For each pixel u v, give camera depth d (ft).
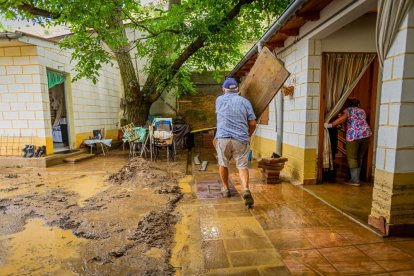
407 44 7.49
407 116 7.82
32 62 21.90
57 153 24.36
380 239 8.32
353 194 12.84
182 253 7.82
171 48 27.76
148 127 25.55
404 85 7.67
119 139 35.73
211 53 27.96
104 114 33.63
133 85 28.96
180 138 31.22
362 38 13.61
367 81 15.03
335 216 10.24
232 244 8.23
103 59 22.89
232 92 12.19
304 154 14.30
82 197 13.53
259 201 12.07
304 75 14.06
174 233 9.12
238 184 14.97
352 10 9.81
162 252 7.90
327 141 14.42
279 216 10.32
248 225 9.56
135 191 14.25
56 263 7.51
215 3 22.48
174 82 29.01
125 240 8.79
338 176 16.15
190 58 30.66
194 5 23.70
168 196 13.17
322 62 13.73
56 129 31.24
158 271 6.97
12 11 22.21
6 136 23.00
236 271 6.85
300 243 8.18
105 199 13.03
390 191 8.25
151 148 23.21
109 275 6.88
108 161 24.52
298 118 14.92
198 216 10.49
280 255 7.54
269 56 12.03
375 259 7.24
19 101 22.50
